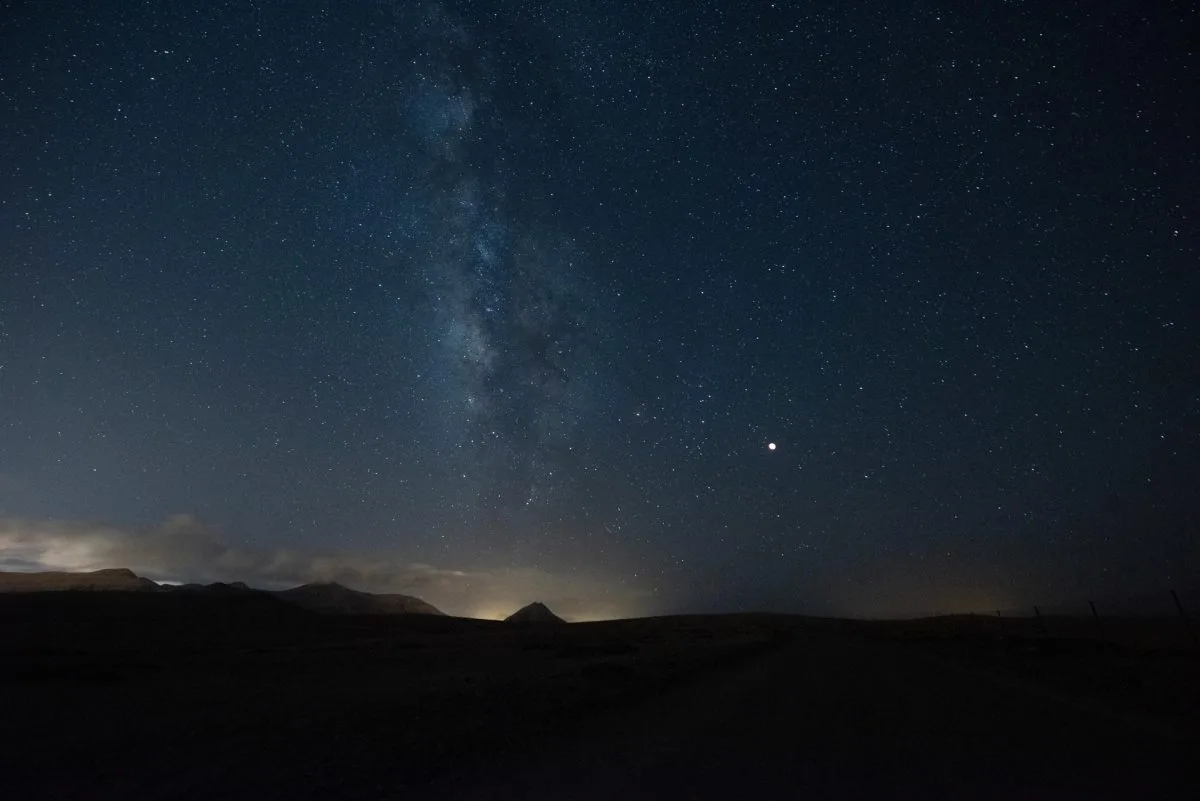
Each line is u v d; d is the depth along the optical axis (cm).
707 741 1344
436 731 1455
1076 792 879
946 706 1755
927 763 1087
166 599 9769
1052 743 1210
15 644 5931
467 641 7369
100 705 2067
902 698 1953
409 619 11562
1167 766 999
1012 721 1476
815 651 4650
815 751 1215
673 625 12594
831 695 2083
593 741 1360
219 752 1298
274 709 1908
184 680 2942
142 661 4069
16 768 1198
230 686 2644
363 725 1564
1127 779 932
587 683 2378
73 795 1017
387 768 1127
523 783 1015
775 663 3522
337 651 5559
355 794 977
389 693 2272
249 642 7450
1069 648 3869
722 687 2366
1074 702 1744
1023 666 2930
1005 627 8775
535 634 9700
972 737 1302
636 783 1002
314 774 1095
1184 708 1573
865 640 6819
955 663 3247
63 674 3019
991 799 865
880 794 909
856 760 1129
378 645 6556
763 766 1102
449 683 2591
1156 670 2578
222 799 967
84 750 1351
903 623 13175
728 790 952
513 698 1984
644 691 2228
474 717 1650
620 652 4866
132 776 1126
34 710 1948
